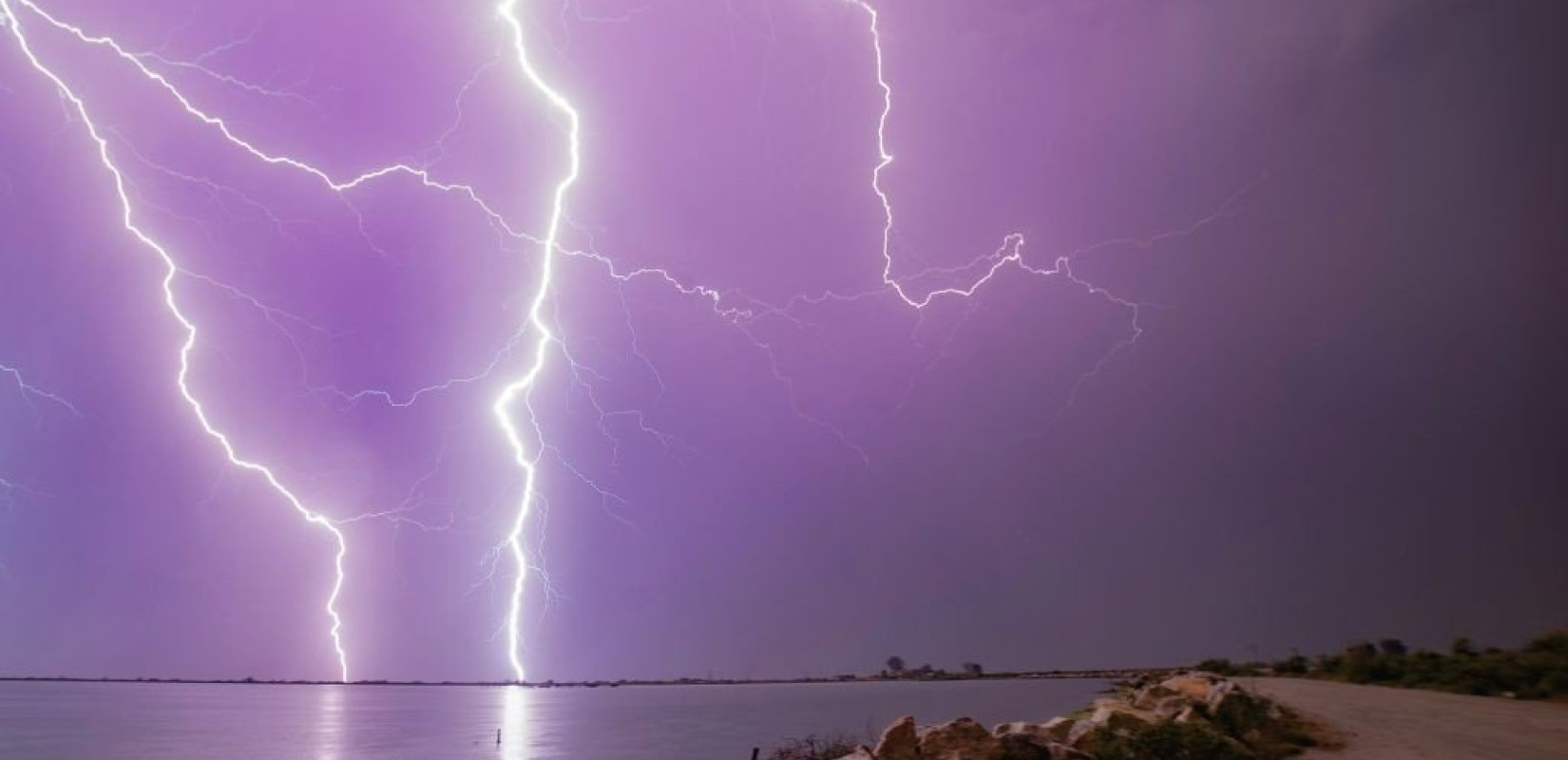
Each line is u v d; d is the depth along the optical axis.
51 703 86.38
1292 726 15.01
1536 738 14.09
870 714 49.66
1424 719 16.39
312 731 49.38
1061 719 16.00
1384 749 13.45
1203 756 13.27
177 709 76.56
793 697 90.81
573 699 109.69
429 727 52.44
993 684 102.81
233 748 38.44
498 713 69.81
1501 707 18.62
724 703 81.19
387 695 131.75
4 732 48.16
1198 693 17.48
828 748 18.16
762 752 30.67
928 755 13.41
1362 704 19.09
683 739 38.12
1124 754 13.24
